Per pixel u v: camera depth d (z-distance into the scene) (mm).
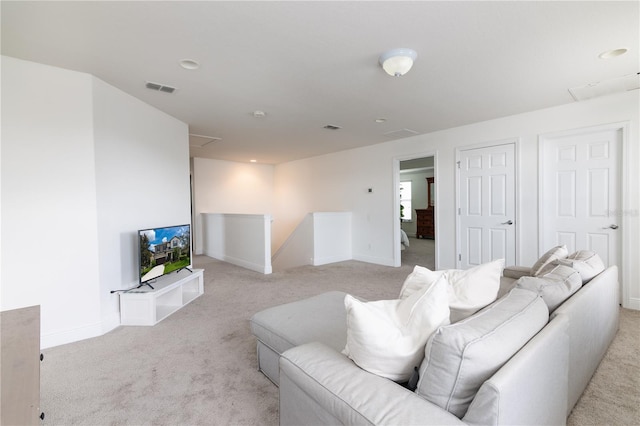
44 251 2447
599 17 1908
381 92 3160
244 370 2100
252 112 3789
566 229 3656
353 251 6227
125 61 2447
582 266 2008
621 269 3285
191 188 7148
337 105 3551
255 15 1881
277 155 6895
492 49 2303
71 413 1666
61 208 2512
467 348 903
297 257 6121
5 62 2318
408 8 1823
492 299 1537
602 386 1860
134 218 3219
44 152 2451
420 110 3754
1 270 2301
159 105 3504
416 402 924
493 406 814
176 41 2170
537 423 1045
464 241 4523
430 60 2471
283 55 2379
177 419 1623
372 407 923
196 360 2234
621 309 3199
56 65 2486
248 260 5457
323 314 2047
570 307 1478
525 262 3924
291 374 1224
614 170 3344
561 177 3682
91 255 2646
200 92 3117
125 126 3096
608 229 3385
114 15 1864
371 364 1105
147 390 1874
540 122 3756
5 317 1559
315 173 7062
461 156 4520
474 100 3406
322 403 1052
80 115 2604
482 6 1807
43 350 2389
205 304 3486
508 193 4066
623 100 3211
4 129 2309
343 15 1888
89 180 2637
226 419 1624
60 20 1905
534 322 1159
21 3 1733
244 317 3090
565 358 1297
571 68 2623
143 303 2883
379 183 5684
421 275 1559
